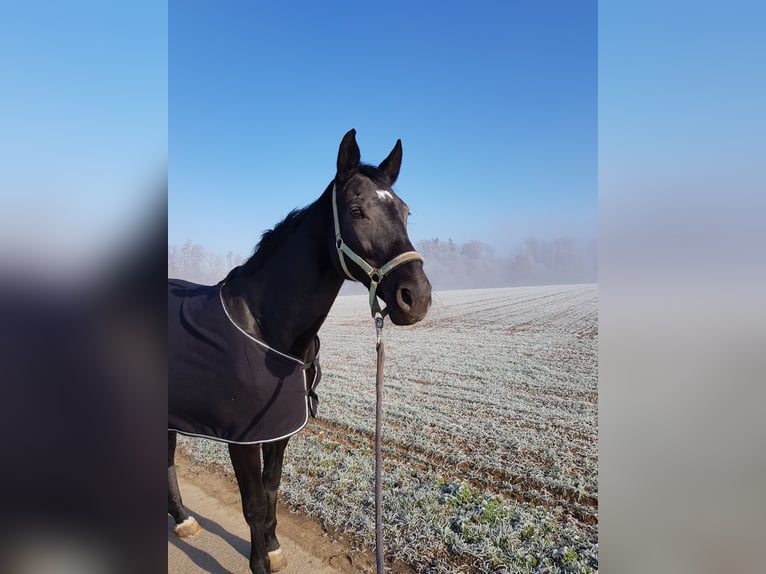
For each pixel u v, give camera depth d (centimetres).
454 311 1856
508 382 658
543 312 1683
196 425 198
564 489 329
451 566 249
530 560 249
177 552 273
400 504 311
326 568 254
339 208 189
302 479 353
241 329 196
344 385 670
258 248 215
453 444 420
